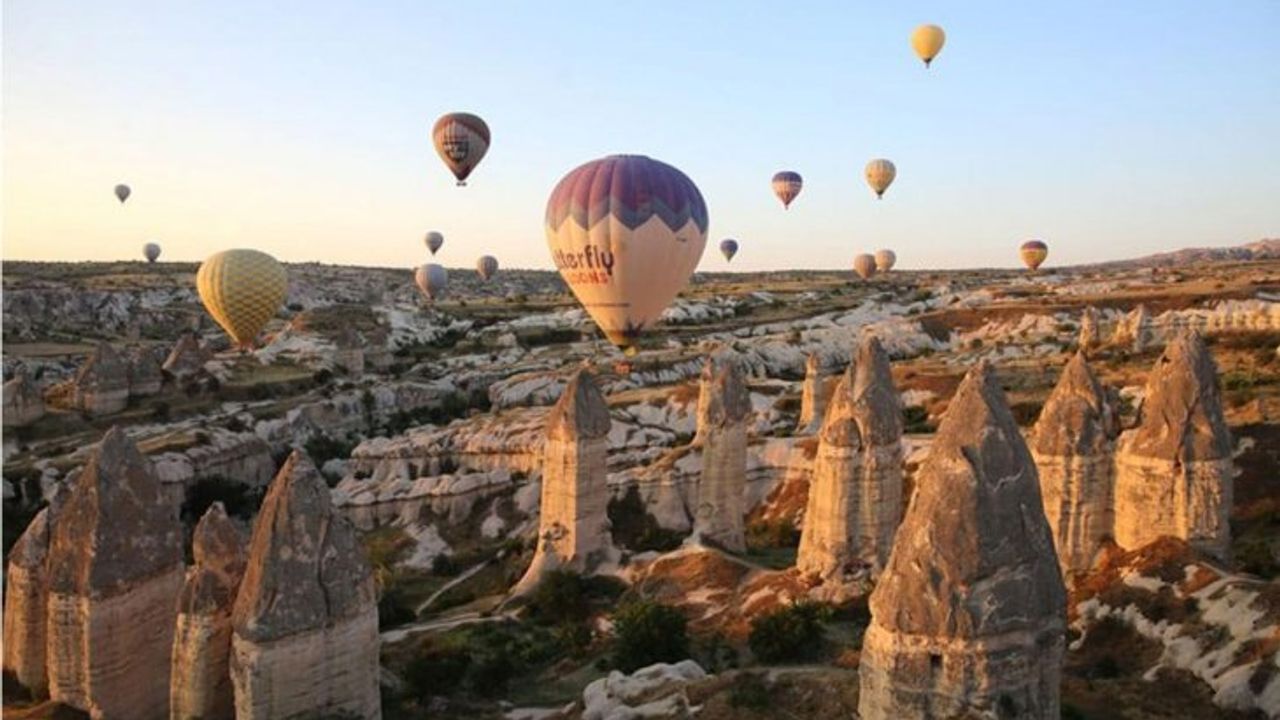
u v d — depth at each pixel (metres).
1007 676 21.02
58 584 30.53
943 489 21.66
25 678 32.81
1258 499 44.03
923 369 84.56
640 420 79.31
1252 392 57.12
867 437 39.62
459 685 35.56
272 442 86.50
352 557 28.30
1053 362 84.25
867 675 22.23
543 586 45.91
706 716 26.61
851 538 39.78
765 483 62.62
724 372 50.25
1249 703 26.45
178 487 71.44
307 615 27.19
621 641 36.78
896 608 21.55
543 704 34.00
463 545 63.59
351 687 28.19
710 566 44.66
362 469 78.19
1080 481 37.12
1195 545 34.97
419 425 98.31
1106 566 35.72
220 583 29.61
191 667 29.33
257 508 75.00
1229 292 103.56
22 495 66.50
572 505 47.94
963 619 20.94
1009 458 21.75
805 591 39.25
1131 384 68.50
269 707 26.80
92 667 30.31
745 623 38.72
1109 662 30.89
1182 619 30.84
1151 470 35.59
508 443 72.06
